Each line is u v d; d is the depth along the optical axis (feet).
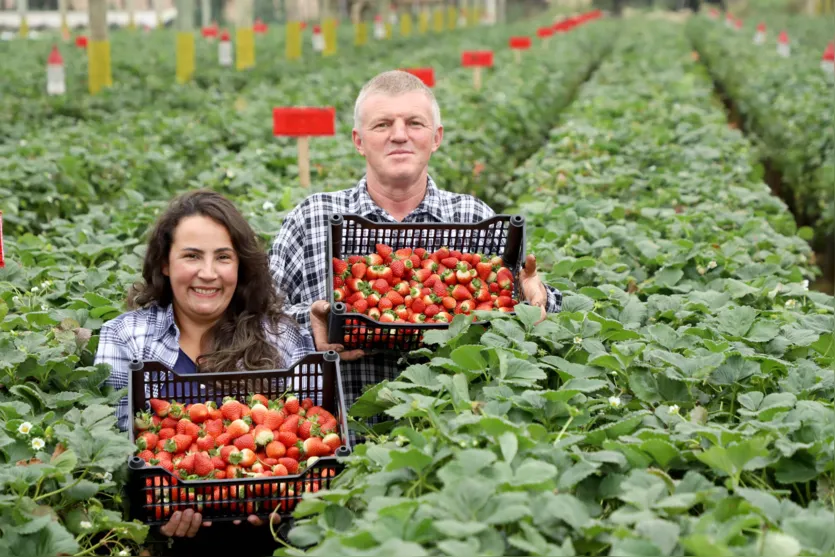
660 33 158.81
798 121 54.85
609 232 26.35
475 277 17.04
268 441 14.34
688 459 12.80
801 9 214.48
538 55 103.45
